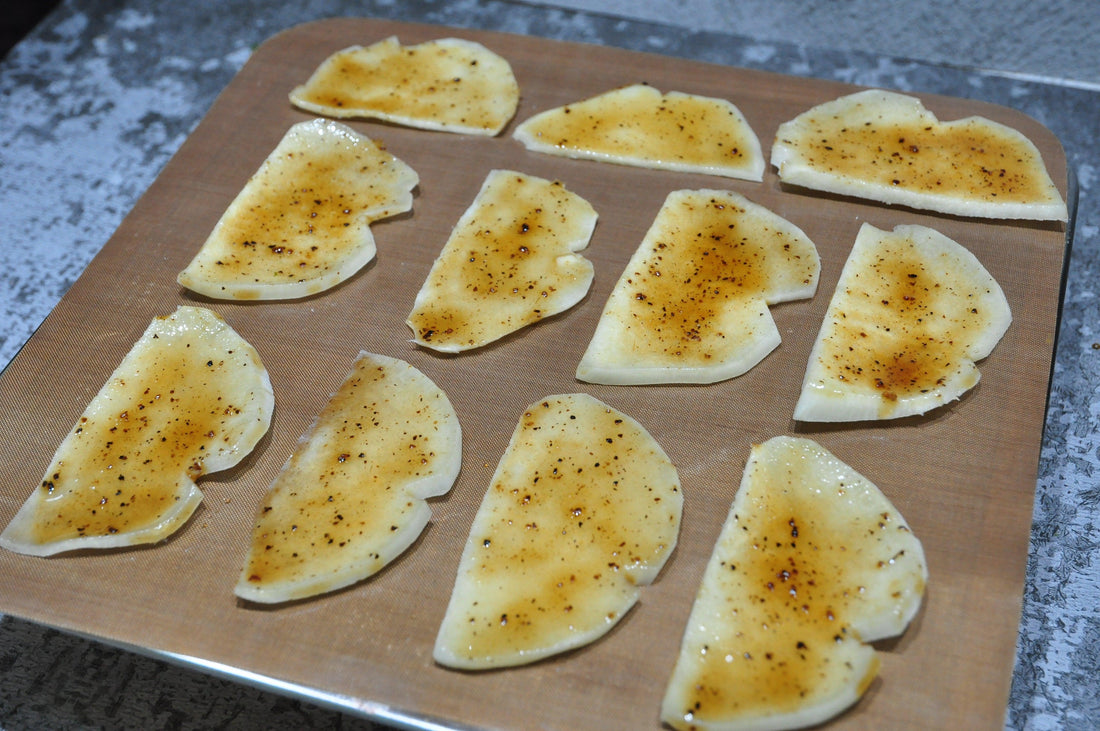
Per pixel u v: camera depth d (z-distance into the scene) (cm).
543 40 65
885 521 49
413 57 64
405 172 59
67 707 49
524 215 58
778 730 45
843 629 47
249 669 47
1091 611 51
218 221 58
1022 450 51
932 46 72
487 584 48
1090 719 49
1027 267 56
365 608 48
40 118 68
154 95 70
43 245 63
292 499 50
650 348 53
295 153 60
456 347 54
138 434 52
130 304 56
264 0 75
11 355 59
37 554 49
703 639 46
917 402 51
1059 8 70
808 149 59
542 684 46
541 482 50
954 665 46
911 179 58
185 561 49
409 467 51
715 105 62
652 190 59
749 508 49
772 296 55
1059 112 68
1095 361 58
